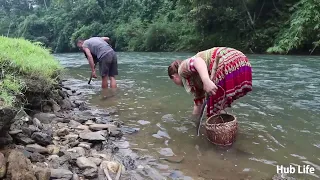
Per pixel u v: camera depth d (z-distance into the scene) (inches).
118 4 1254.3
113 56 226.7
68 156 97.7
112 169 93.1
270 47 601.0
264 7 684.7
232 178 88.6
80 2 1317.7
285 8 655.8
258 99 179.5
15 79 126.1
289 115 145.9
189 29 842.2
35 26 1524.4
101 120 143.4
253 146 111.0
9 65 130.6
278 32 631.2
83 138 114.3
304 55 517.3
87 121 140.3
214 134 111.7
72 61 533.3
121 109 166.2
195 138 121.1
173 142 117.6
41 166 88.7
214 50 123.2
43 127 124.5
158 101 182.4
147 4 1059.9
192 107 166.7
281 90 204.2
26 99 129.1
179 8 860.6
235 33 714.2
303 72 288.2
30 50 187.5
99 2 1278.3
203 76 114.5
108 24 1183.6
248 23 682.8
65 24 1396.4
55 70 182.1
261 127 130.1
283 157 101.4
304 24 548.7
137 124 139.7
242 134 122.7
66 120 137.4
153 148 112.0
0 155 77.1
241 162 98.7
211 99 123.7
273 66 347.6
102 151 108.4
